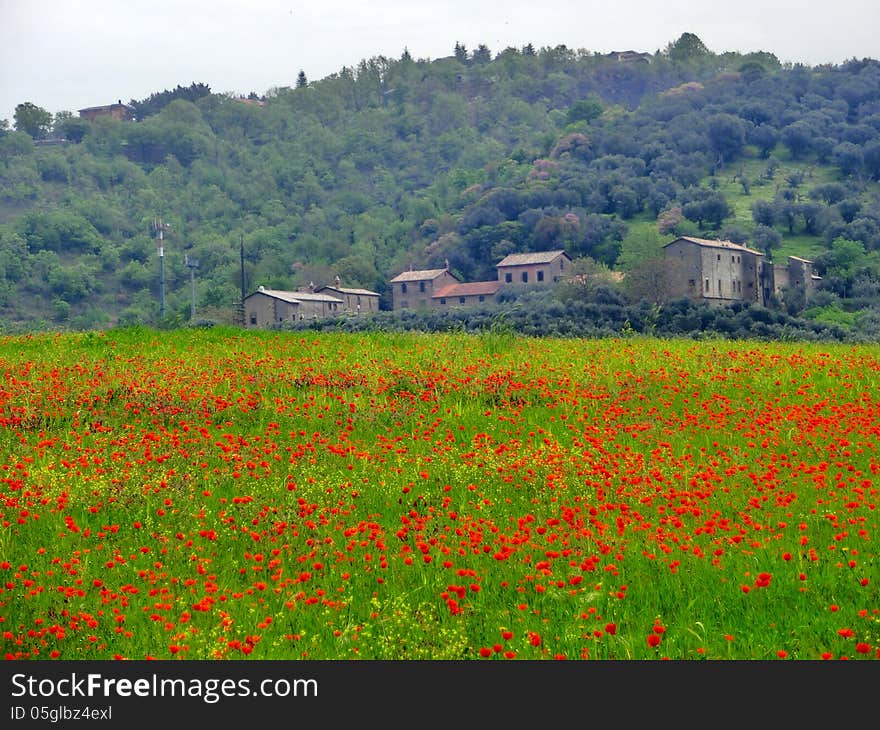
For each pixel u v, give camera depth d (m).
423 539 24.64
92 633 20.14
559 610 21.06
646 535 25.03
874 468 31.09
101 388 43.50
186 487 30.00
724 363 53.69
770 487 29.05
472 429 38.94
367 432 38.88
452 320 161.50
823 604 20.98
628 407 43.56
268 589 22.33
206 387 44.81
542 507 28.36
